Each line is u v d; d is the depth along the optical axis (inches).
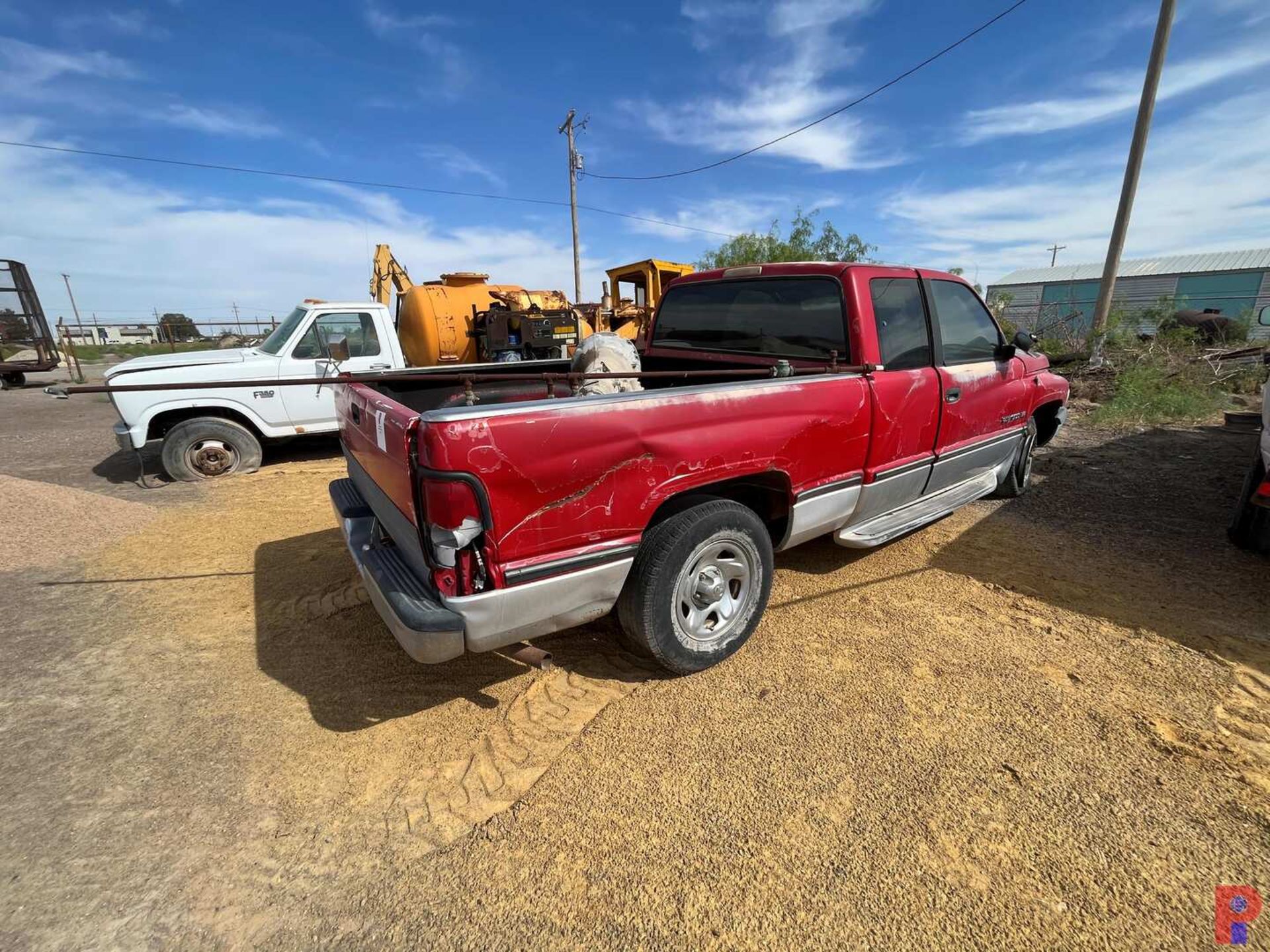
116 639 139.3
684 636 118.1
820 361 149.5
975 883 79.0
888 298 150.7
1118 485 245.1
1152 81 466.0
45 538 197.0
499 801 92.7
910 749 102.0
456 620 91.4
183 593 162.2
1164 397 367.9
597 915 75.2
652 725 108.3
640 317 601.3
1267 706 112.0
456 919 74.9
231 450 283.3
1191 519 206.5
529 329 446.0
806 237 903.7
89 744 105.3
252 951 71.4
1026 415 208.5
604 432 98.4
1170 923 74.0
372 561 111.6
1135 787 93.9
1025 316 919.0
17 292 620.4
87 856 83.6
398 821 89.4
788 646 132.7
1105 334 470.9
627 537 104.9
